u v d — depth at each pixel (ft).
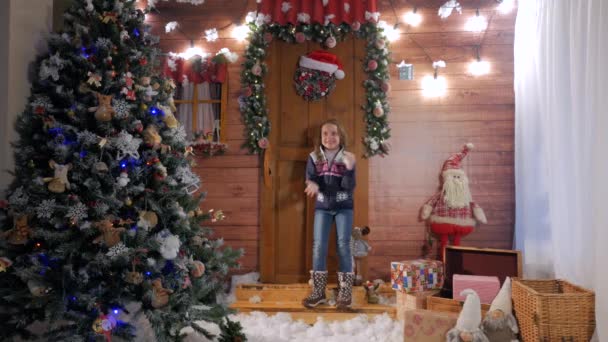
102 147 7.78
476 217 11.86
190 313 8.48
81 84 8.01
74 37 8.15
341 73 12.17
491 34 12.49
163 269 8.33
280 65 12.62
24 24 8.81
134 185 8.20
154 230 8.59
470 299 8.05
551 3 10.02
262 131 12.32
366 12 12.08
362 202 12.35
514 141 12.37
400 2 12.65
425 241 12.42
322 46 12.55
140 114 8.45
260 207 12.60
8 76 8.40
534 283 9.00
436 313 8.42
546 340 7.70
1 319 7.64
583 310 7.72
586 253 8.61
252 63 12.35
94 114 7.90
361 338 9.29
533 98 11.05
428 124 12.54
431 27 12.61
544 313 7.70
